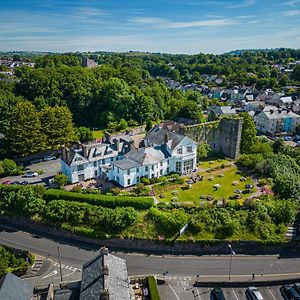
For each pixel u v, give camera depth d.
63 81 152.00
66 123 115.00
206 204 75.69
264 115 155.50
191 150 95.19
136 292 55.34
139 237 70.12
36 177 94.62
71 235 73.69
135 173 86.25
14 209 80.19
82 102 147.00
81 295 46.06
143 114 149.75
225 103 195.75
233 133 107.38
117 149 96.06
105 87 150.38
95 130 140.25
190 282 59.44
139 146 101.44
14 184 87.25
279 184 83.88
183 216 71.38
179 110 145.25
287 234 71.25
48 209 76.56
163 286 58.25
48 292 50.72
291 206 74.81
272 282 58.41
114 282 46.31
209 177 92.50
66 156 90.62
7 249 67.94
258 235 70.56
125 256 67.50
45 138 108.06
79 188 82.69
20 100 133.62
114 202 75.69
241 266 64.38
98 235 71.50
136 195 80.06
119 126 139.50
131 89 159.00
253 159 100.19
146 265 64.38
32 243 71.56
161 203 76.31
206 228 71.06
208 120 123.88
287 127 156.62
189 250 69.38
